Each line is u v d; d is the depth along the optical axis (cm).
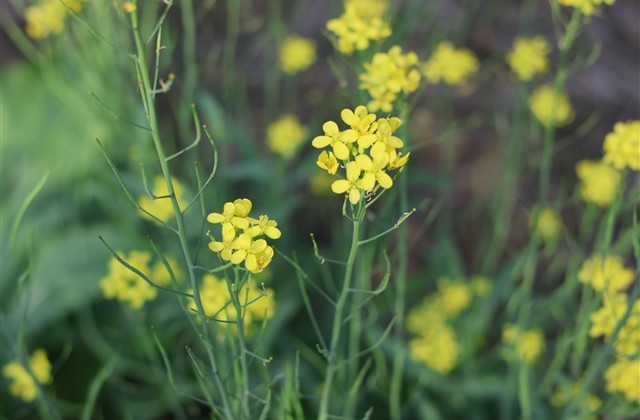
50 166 88
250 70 112
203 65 108
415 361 75
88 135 84
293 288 83
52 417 62
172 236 70
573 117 104
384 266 72
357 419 77
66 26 73
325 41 114
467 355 79
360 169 43
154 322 75
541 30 116
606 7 117
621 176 57
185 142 84
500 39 116
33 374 60
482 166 106
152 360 68
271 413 68
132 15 44
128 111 73
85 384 77
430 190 103
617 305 59
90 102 73
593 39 114
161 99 99
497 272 98
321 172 89
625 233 73
